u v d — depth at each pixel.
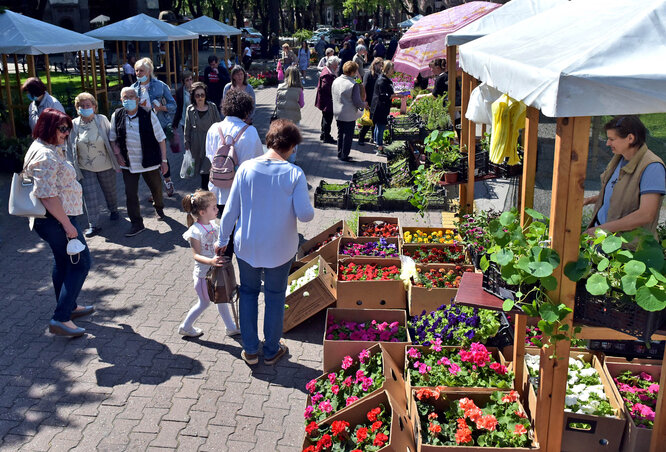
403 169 9.86
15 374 4.88
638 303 2.76
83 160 7.69
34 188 4.93
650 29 2.74
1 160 10.85
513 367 4.01
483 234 5.54
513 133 4.39
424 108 10.46
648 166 3.78
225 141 6.16
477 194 9.36
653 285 2.73
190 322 5.40
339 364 4.56
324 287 5.47
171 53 24.47
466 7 10.55
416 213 8.73
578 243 2.98
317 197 9.20
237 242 4.72
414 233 6.70
